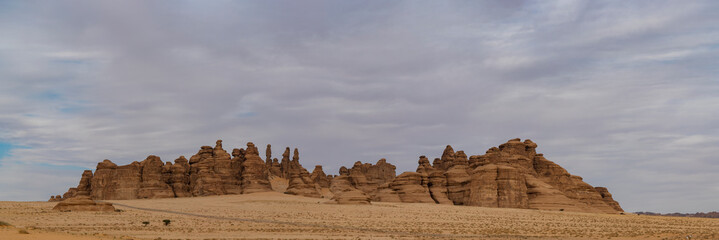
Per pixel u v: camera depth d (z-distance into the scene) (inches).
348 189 6737.2
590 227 4608.8
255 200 6761.8
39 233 2390.5
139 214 4653.1
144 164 7588.6
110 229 3366.1
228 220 4347.9
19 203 5959.6
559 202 7199.8
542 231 4005.9
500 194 7268.7
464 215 5462.6
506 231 3897.6
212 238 2906.0
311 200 7199.8
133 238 2709.2
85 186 7849.4
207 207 5733.3
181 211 5246.1
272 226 3897.6
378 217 4977.9
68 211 4628.4
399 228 3941.9
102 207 4845.0
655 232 4136.3
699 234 4020.7
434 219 4928.6
